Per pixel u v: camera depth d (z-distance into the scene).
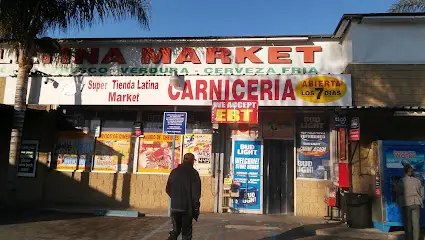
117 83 11.67
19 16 11.42
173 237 6.88
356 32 11.34
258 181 12.34
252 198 12.28
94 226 9.66
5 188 13.16
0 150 13.34
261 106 11.13
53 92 11.87
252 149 12.50
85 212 11.50
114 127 13.10
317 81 10.86
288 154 12.37
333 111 11.88
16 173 11.66
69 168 13.09
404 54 11.17
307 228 9.87
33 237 8.37
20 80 11.73
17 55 12.03
